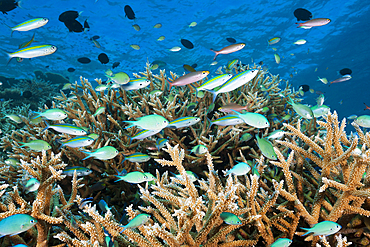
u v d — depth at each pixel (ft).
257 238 6.97
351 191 6.45
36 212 6.73
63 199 8.20
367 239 6.85
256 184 6.70
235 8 91.50
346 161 7.27
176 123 10.89
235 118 11.03
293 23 99.14
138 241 5.76
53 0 75.82
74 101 17.04
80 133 11.62
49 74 60.85
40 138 14.64
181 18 94.07
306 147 12.79
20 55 12.34
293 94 20.38
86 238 7.06
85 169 11.38
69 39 91.86
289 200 6.93
